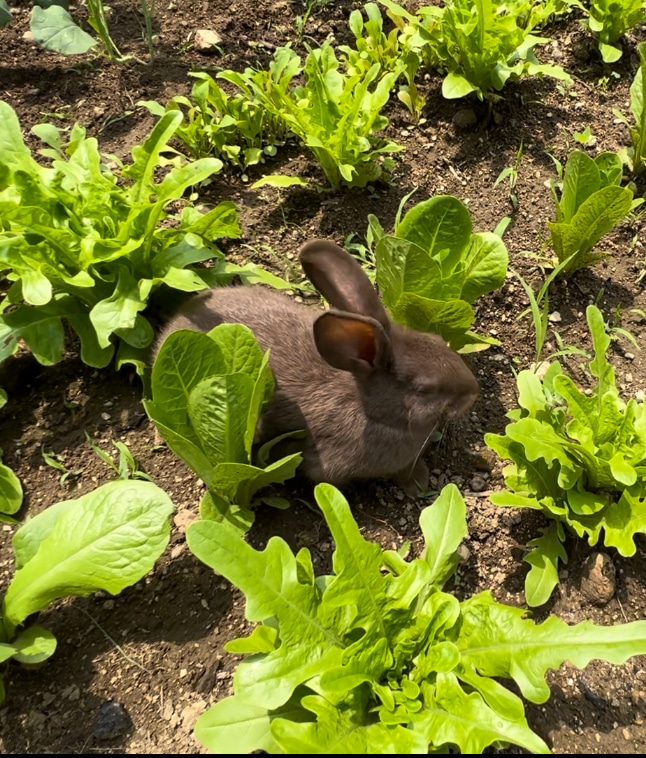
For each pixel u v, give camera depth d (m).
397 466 0.45
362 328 0.41
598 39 0.72
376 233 0.51
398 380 0.43
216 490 0.41
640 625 0.33
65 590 0.36
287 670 0.32
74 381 0.50
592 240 0.53
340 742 0.31
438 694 0.33
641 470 0.41
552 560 0.42
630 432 0.42
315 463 0.45
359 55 0.64
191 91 0.66
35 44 0.69
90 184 0.46
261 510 0.45
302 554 0.36
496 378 0.52
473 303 0.56
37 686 0.37
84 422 0.48
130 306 0.44
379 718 0.33
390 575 0.36
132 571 0.36
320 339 0.41
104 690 0.37
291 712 0.34
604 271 0.58
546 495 0.44
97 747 0.36
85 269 0.45
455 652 0.33
